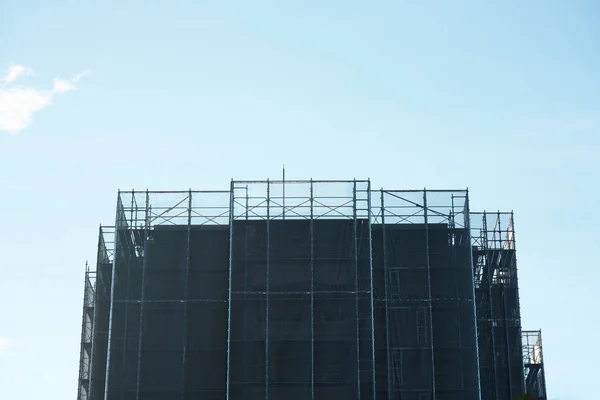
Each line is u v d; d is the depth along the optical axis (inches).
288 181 2539.4
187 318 2464.3
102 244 2704.2
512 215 2876.5
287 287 2450.8
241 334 2417.6
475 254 2827.3
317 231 2504.9
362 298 2461.9
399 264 2536.9
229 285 2447.1
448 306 2517.2
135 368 2461.9
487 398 2677.2
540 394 2962.6
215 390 2410.2
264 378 2381.9
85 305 2908.5
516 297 2790.4
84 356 2849.4
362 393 2393.0
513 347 2748.5
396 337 2472.9
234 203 2532.0
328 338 2405.3
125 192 2583.7
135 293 2514.8
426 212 2573.8
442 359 2479.1
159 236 2541.8
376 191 2600.9
